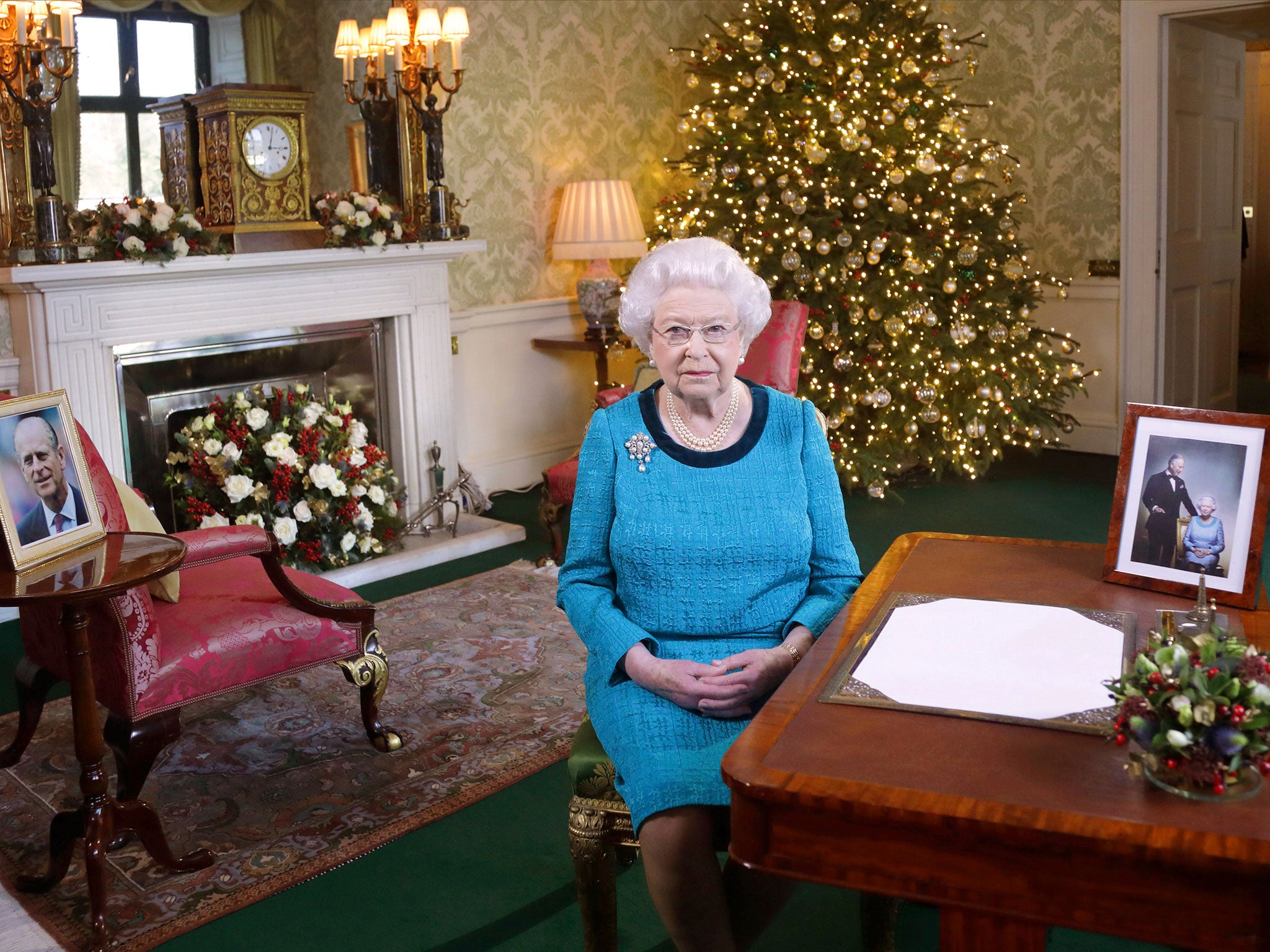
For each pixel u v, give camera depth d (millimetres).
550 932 2266
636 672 1830
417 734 3203
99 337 4254
